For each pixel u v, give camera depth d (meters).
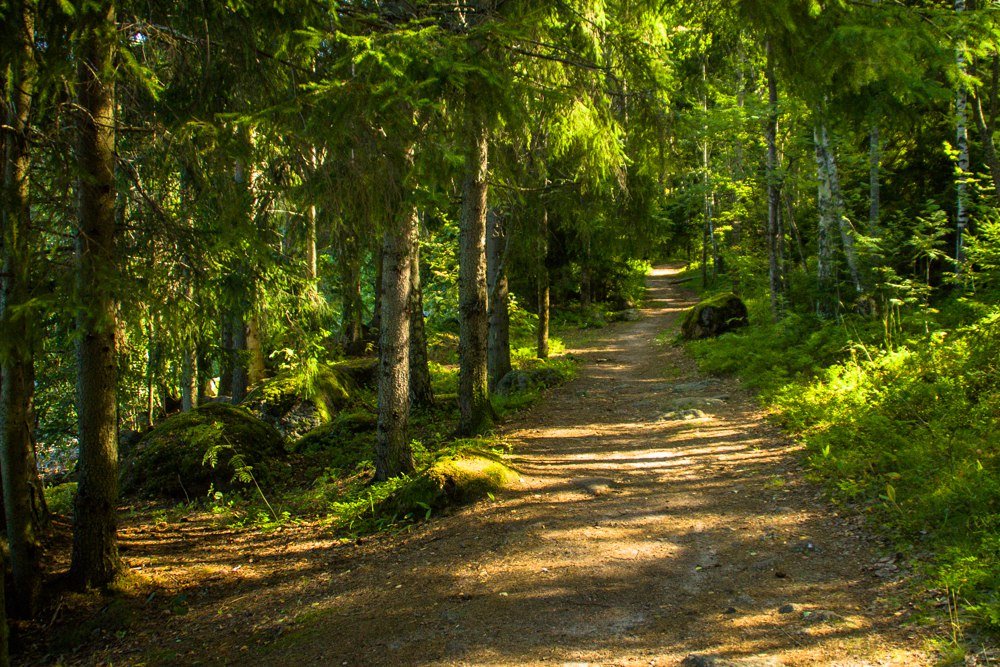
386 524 7.29
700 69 13.53
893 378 8.84
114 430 6.28
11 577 6.05
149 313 5.24
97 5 3.79
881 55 4.37
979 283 11.57
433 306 23.89
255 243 4.99
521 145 9.41
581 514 6.76
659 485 7.53
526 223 15.20
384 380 8.69
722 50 13.53
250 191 5.11
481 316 11.10
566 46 6.89
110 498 6.29
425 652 4.32
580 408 12.77
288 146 4.74
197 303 6.45
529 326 25.25
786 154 17.02
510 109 4.41
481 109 4.36
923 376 8.55
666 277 49.56
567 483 7.88
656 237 13.72
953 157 13.08
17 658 5.41
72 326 5.64
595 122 7.52
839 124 5.45
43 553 7.04
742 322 19.73
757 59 13.41
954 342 8.80
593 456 9.17
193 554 7.23
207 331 7.19
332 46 4.45
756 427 9.56
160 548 7.43
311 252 11.09
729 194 25.72
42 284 4.42
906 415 7.54
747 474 7.46
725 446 8.84
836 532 5.46
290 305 9.89
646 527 6.22
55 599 5.99
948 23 4.32
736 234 28.28
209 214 5.75
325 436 12.09
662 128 6.88
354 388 15.83
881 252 13.00
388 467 8.69
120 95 5.57
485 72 3.97
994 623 3.47
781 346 13.91
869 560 4.83
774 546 5.40
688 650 3.93
